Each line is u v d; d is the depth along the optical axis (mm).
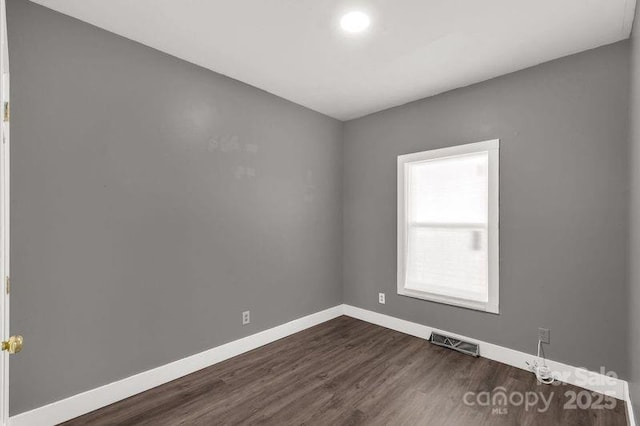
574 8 1832
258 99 2980
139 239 2207
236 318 2797
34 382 1795
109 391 2057
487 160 2734
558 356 2361
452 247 2969
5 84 1153
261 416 1951
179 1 1797
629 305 1984
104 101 2057
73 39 1937
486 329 2727
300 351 2859
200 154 2549
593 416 1936
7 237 1231
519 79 2570
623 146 2119
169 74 2375
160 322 2309
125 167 2143
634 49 1841
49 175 1849
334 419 1922
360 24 2010
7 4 1725
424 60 2459
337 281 3830
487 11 1875
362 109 3516
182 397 2145
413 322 3236
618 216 2131
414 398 2133
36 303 1803
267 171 3059
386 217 3486
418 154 3197
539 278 2453
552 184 2396
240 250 2830
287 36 2154
